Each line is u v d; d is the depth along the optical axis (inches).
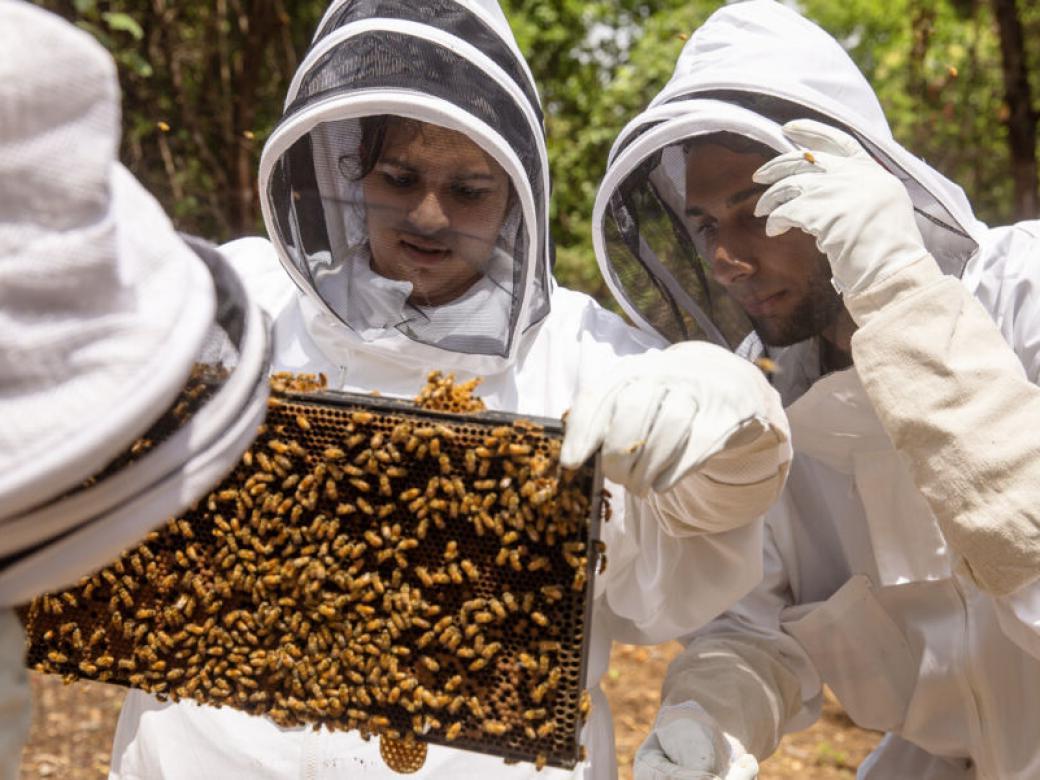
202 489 52.1
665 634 92.4
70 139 43.1
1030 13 371.6
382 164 84.3
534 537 66.1
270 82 331.0
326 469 69.6
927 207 95.9
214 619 72.7
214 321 59.1
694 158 94.9
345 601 69.4
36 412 43.9
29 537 46.9
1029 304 100.2
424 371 89.7
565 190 420.8
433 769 85.9
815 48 97.3
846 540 107.0
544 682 67.6
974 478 81.7
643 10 465.4
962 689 102.5
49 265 43.1
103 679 75.4
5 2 42.4
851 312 88.4
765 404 69.1
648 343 98.3
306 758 86.6
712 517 77.6
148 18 291.9
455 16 86.7
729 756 91.0
